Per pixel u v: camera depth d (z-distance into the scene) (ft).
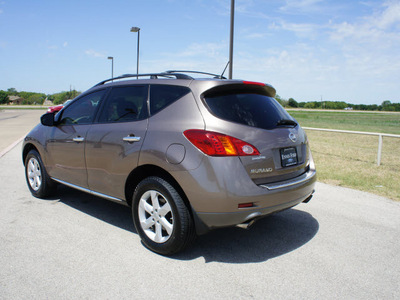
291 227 13.07
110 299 8.03
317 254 10.70
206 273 9.37
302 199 10.92
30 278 8.91
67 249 10.70
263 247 11.19
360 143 44.24
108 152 11.64
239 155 9.23
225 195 9.05
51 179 15.48
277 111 11.13
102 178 12.14
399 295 8.42
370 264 10.06
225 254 10.62
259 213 9.41
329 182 20.54
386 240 11.86
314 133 62.03
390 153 33.47
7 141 38.58
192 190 9.29
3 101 537.65
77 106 14.02
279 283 8.91
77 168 13.26
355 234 12.39
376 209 15.38
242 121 9.73
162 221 10.14
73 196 16.60
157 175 10.40
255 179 9.52
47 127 15.17
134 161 10.66
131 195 11.62
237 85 10.39
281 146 10.20
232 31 34.19
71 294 8.21
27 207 14.79
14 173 21.50
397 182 20.34
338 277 9.27
